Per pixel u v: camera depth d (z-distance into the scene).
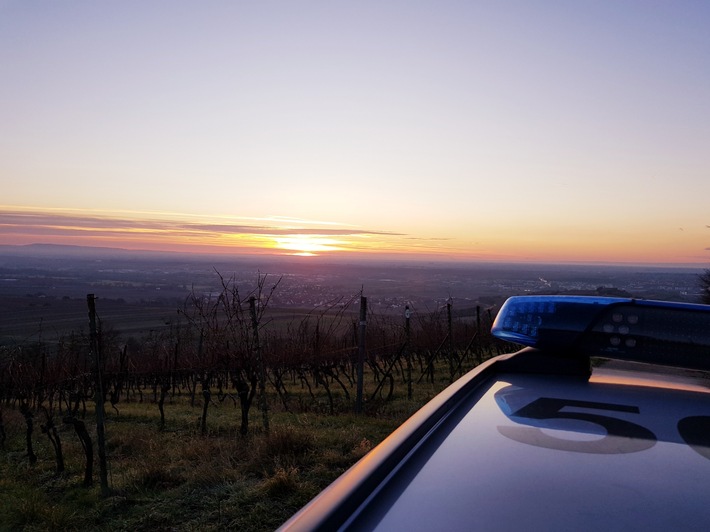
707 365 1.48
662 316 1.55
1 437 8.64
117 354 13.02
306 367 11.12
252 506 3.98
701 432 1.13
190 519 3.91
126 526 3.93
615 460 0.96
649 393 1.48
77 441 7.98
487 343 15.80
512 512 0.76
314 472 4.65
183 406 11.63
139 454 6.42
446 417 1.23
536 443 1.06
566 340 1.66
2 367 9.92
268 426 6.82
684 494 0.82
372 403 9.02
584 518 0.73
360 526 0.72
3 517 4.46
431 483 0.87
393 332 12.37
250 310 7.02
